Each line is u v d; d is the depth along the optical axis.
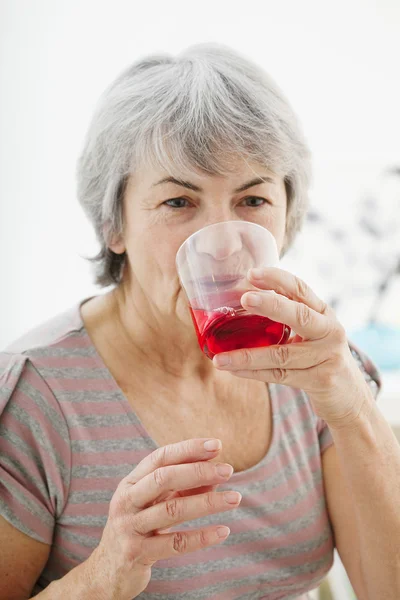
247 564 1.08
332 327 0.75
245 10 2.40
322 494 1.18
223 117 0.92
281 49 2.40
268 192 0.98
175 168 0.93
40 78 2.41
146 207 0.98
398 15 2.37
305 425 1.19
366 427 0.95
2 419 1.01
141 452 1.06
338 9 2.38
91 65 2.42
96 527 1.03
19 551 0.99
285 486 1.13
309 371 0.79
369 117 2.41
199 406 1.12
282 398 1.18
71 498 1.03
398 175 2.40
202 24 2.41
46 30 2.40
